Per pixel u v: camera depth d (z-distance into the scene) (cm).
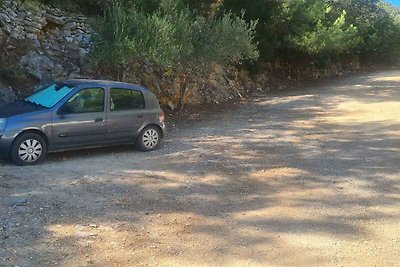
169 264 514
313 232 623
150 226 622
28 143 894
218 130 1412
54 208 663
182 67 1666
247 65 2558
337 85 2945
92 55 1417
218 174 898
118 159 993
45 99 978
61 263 500
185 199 741
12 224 592
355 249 574
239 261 530
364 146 1184
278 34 2781
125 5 1653
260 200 752
